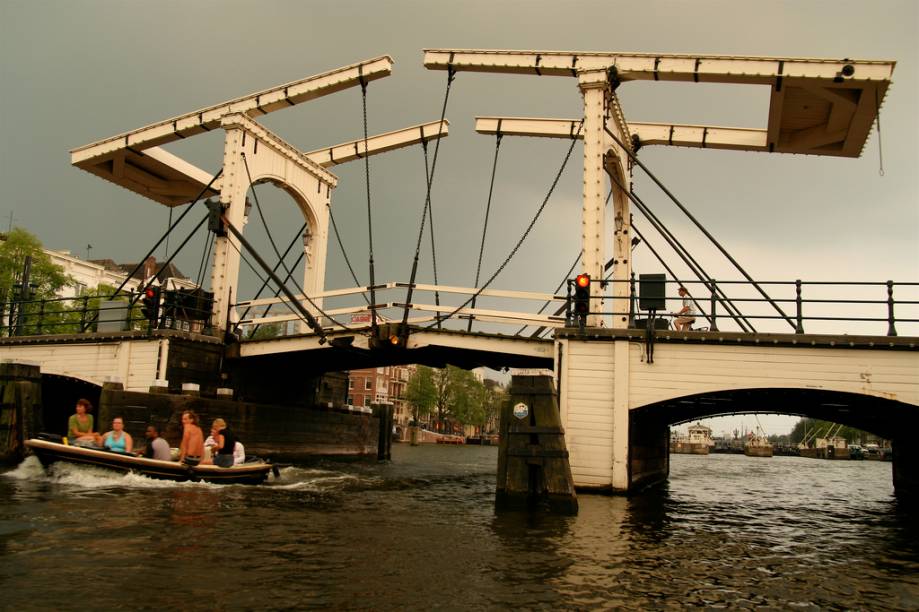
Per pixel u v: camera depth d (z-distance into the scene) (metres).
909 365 13.70
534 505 12.84
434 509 12.74
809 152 19.67
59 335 22.22
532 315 17.89
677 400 17.16
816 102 17.48
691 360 14.89
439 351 20.66
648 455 21.16
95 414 24.95
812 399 17.22
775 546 10.38
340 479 18.41
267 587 6.64
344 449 29.56
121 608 5.83
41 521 9.34
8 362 18.00
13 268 36.72
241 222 22.27
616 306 21.08
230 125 22.20
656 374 15.04
